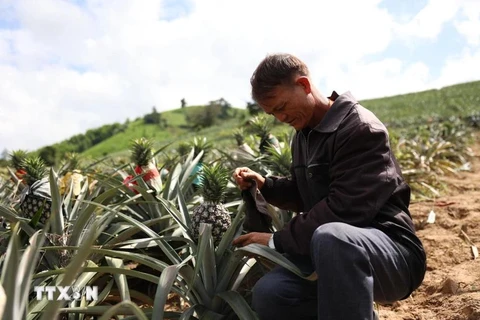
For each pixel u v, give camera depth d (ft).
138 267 13.79
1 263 9.32
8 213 10.93
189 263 10.86
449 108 141.49
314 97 8.73
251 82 8.52
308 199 9.39
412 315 11.07
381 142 8.04
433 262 14.79
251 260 10.02
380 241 7.68
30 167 13.26
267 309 8.23
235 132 21.30
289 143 17.88
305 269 8.39
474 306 9.86
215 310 9.25
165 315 8.89
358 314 7.06
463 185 30.12
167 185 13.87
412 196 25.86
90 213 10.73
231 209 13.05
